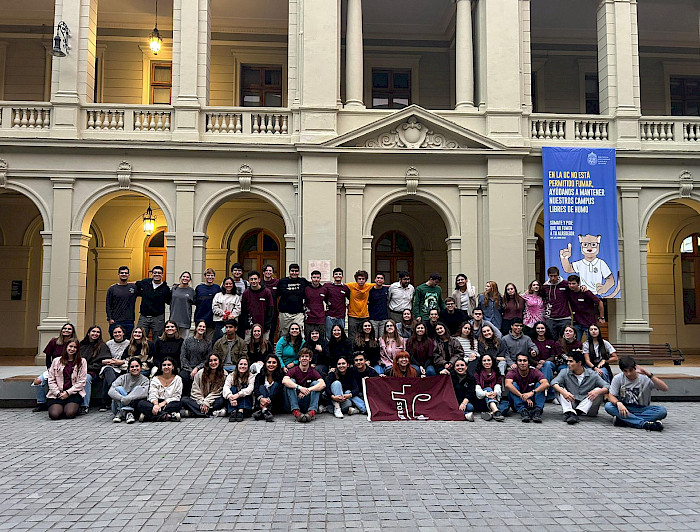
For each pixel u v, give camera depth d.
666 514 4.59
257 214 17.20
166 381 8.63
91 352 9.38
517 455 6.44
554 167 13.73
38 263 16.84
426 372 9.38
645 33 18.02
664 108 18.22
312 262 13.31
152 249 17.02
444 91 17.86
